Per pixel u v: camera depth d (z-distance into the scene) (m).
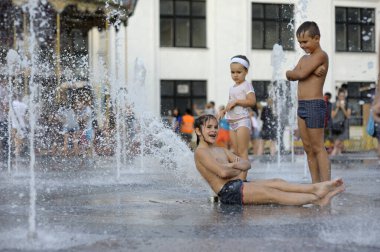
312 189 6.27
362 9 32.56
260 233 4.75
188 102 30.34
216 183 6.55
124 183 9.30
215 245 4.30
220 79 30.72
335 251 4.11
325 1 31.30
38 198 7.35
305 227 5.00
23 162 15.60
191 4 30.61
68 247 4.28
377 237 4.56
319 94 7.62
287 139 23.36
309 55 7.71
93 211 6.12
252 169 13.33
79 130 19.81
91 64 24.86
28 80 20.06
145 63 29.36
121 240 4.50
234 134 8.24
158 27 29.69
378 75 4.34
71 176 10.79
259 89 31.22
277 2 31.22
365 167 13.48
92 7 21.97
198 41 30.72
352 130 30.56
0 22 22.53
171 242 4.41
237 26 30.98
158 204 6.67
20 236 4.68
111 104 20.20
